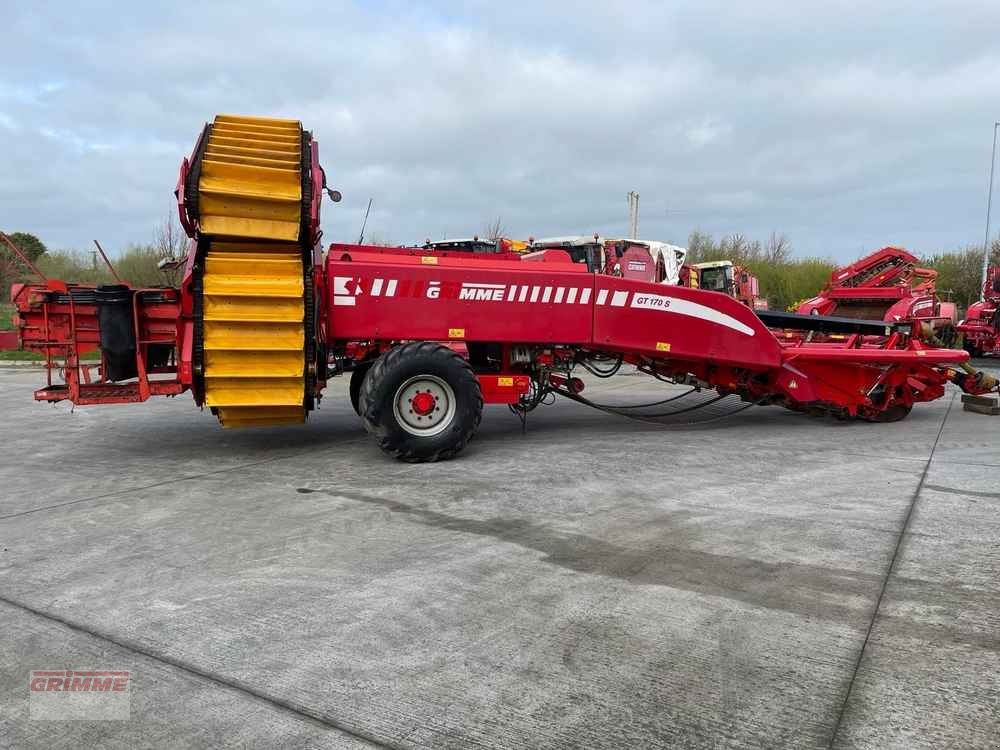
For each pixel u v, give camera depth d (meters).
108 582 3.62
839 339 10.61
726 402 10.30
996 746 2.25
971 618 3.12
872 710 2.45
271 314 5.80
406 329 6.50
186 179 5.65
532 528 4.41
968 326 19.66
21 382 13.35
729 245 41.09
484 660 2.81
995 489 5.24
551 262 7.24
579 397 7.64
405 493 5.25
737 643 2.92
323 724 2.41
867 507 4.79
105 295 6.11
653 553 3.96
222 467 6.19
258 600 3.39
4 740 2.34
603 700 2.53
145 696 2.59
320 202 6.12
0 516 4.78
